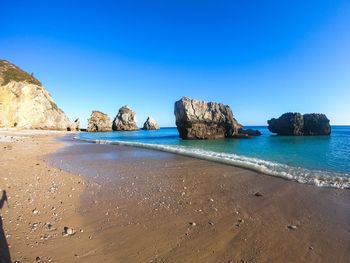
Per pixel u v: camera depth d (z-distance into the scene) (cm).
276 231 664
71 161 1880
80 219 714
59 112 10706
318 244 596
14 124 8031
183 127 4941
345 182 1178
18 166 1459
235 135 5075
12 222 659
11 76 8906
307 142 3791
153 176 1356
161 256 528
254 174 1388
